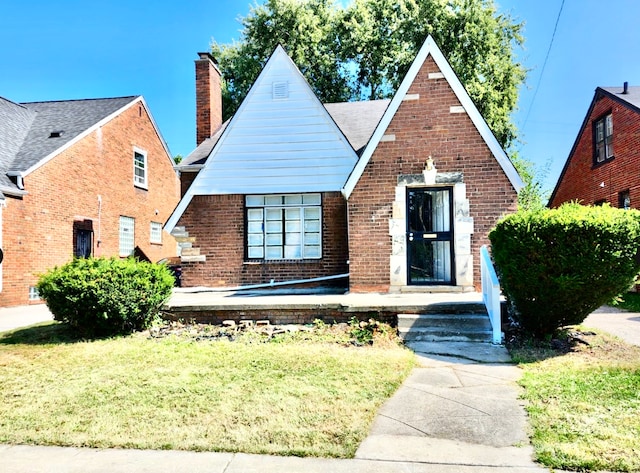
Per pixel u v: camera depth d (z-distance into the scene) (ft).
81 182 55.16
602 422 12.62
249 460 11.09
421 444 11.76
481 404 14.38
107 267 24.68
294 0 91.04
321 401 14.56
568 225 19.93
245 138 39.52
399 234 32.65
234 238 39.45
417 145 32.89
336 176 38.58
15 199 45.42
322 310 25.67
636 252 19.88
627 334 23.94
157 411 14.03
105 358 19.92
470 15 75.92
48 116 62.08
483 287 25.89
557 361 18.93
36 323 30.60
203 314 26.63
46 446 12.10
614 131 52.65
